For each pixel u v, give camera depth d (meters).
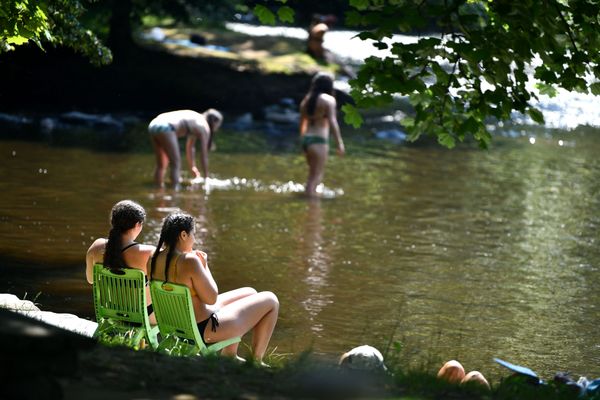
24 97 50.19
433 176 35.84
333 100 31.30
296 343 16.75
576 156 42.19
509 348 17.09
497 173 37.12
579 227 28.05
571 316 19.31
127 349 10.02
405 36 69.25
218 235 25.06
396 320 18.50
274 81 51.91
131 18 54.53
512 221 28.55
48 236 23.62
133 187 30.64
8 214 25.75
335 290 20.48
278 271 21.83
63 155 35.72
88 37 23.03
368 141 44.59
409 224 27.52
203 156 32.25
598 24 13.87
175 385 8.64
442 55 13.48
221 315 13.66
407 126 14.33
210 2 59.59
